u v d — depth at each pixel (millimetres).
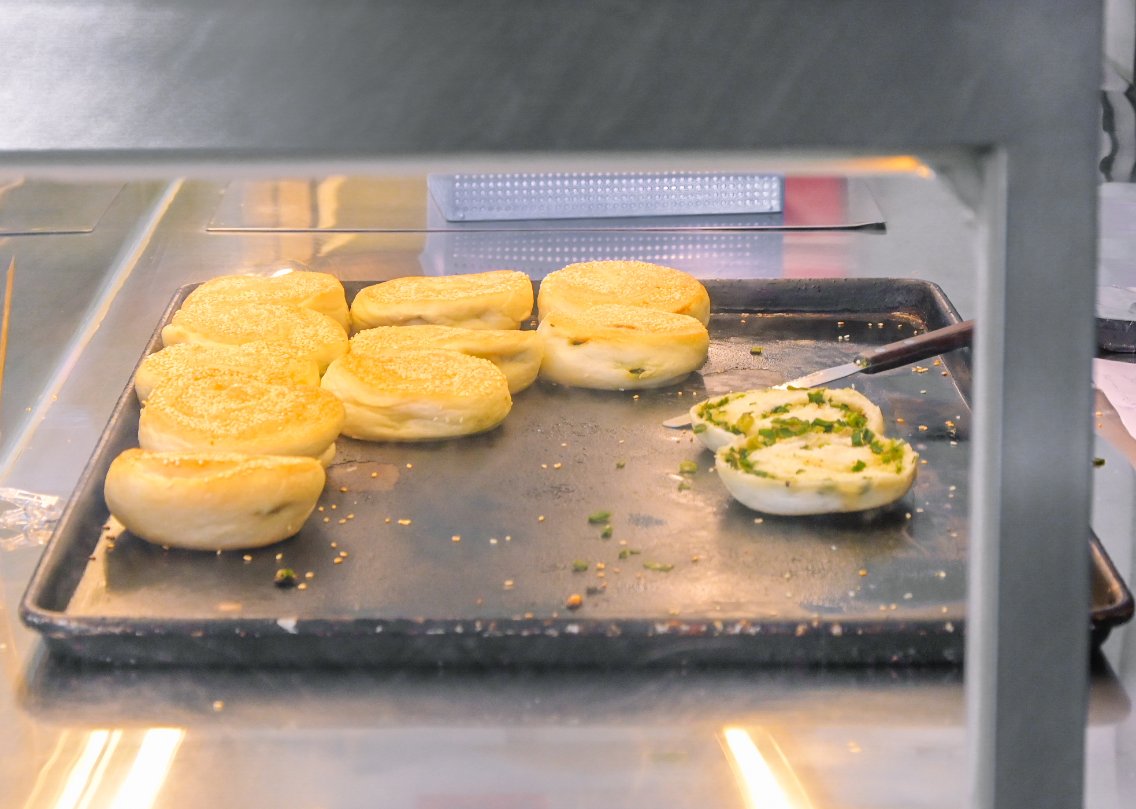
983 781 794
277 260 1703
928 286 1604
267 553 1291
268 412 1379
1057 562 745
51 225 1812
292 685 1188
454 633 1193
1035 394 715
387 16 648
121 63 647
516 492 1358
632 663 1198
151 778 1133
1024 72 659
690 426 1443
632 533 1310
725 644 1194
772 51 654
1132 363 1495
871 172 702
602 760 1139
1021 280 694
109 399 1470
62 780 1133
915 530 1306
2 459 1391
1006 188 677
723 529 1312
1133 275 1686
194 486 1276
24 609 1205
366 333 1531
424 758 1142
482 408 1425
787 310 1622
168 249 1755
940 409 1455
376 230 1805
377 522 1324
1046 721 774
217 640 1194
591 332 1499
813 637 1191
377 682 1189
